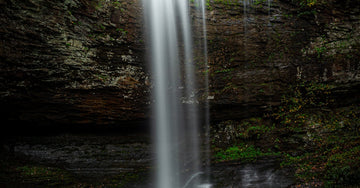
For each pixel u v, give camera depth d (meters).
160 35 7.80
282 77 8.00
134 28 7.52
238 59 8.06
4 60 5.39
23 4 5.54
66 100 6.48
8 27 5.36
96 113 6.97
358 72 7.79
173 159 7.79
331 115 7.61
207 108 7.98
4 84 5.57
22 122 6.39
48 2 5.95
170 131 8.06
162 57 7.76
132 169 7.20
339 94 7.82
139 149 7.71
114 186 6.53
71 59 6.34
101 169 6.98
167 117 7.84
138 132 7.96
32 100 6.11
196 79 7.90
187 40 7.99
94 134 7.48
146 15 7.74
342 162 5.89
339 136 7.02
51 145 6.97
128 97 7.25
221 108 8.07
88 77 6.62
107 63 6.99
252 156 7.31
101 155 7.24
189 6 8.08
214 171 7.11
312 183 5.68
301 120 7.65
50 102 6.32
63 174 6.46
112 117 7.21
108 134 7.64
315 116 7.65
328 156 6.50
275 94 7.95
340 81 7.82
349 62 7.89
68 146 7.11
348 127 7.16
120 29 7.29
